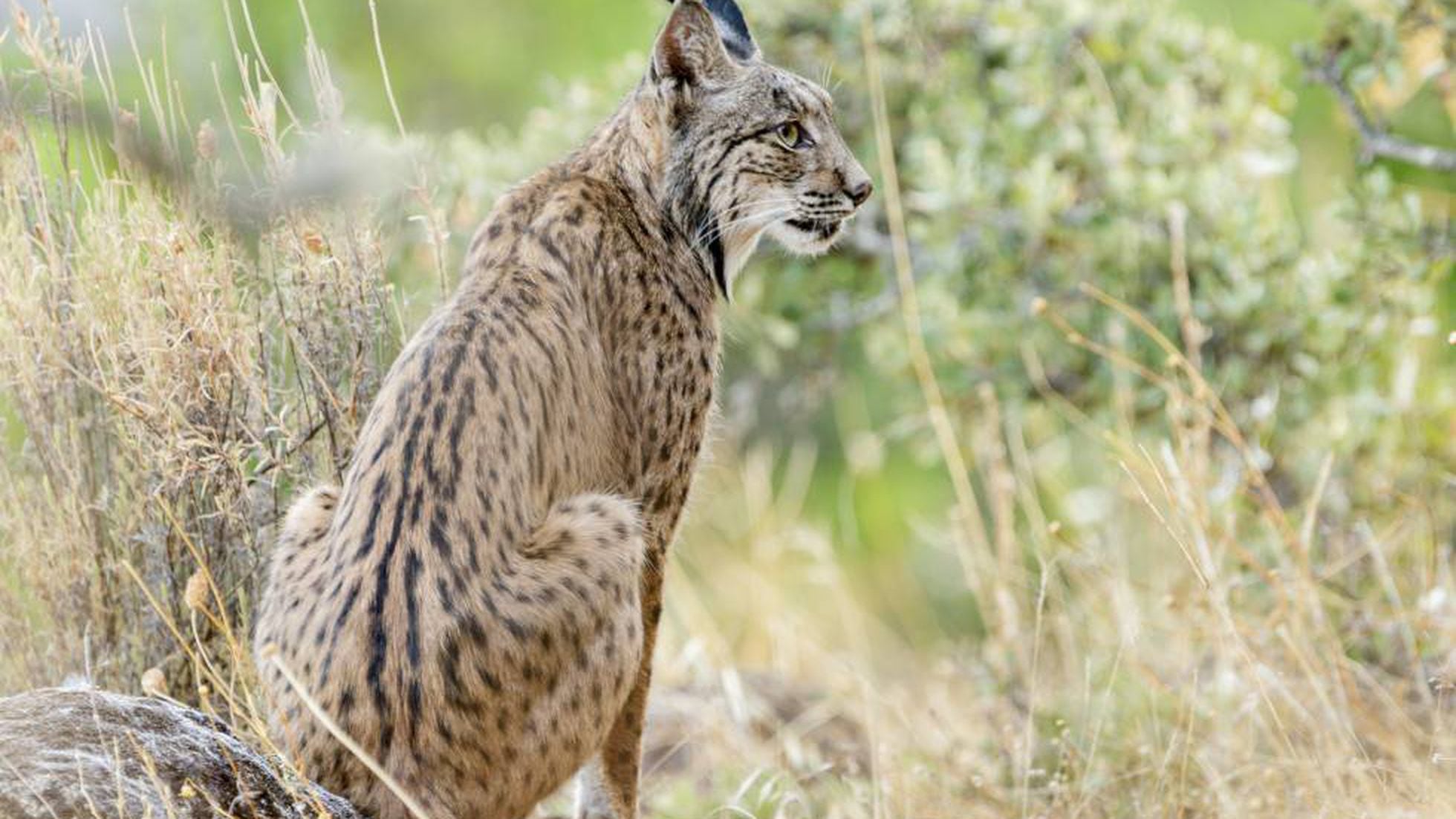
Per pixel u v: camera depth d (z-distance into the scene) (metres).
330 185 8.98
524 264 9.25
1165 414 14.23
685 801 10.70
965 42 15.77
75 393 9.67
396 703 7.86
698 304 10.08
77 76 9.66
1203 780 10.46
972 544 15.89
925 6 15.55
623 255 9.68
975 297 15.11
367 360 9.94
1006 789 11.31
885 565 21.48
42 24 9.80
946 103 15.71
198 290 9.41
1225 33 15.78
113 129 9.55
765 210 10.45
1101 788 10.53
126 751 7.23
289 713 8.08
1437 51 13.98
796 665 15.14
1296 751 10.26
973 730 12.70
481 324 8.76
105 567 9.64
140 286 9.49
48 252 9.62
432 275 13.00
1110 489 14.38
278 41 23.55
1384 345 14.10
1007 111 15.52
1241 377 13.90
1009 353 14.95
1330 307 13.77
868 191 10.66
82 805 6.97
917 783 11.18
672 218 10.11
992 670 12.66
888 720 12.98
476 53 24.75
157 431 9.34
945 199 14.51
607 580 8.34
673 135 10.12
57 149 10.07
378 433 8.38
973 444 15.78
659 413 9.77
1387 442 13.64
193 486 9.51
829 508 22.69
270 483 9.69
